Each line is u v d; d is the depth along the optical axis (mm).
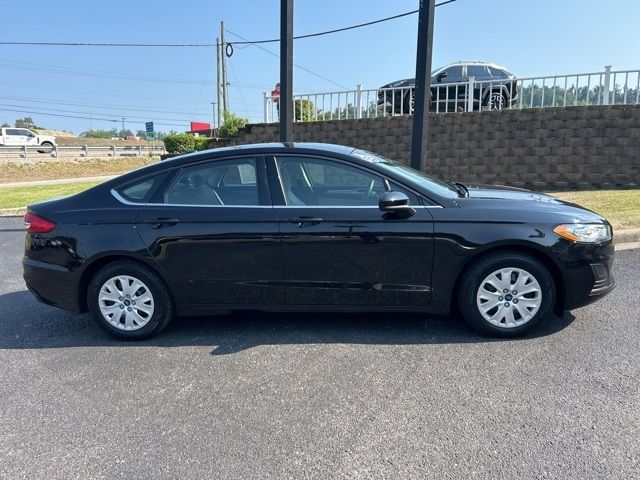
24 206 14141
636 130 10188
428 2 7453
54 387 3562
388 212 4008
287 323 4602
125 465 2686
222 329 4527
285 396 3312
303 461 2656
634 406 3041
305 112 14164
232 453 2748
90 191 4473
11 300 5688
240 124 17203
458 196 4234
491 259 3969
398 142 12234
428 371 3574
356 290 4113
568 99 10953
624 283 5316
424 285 4059
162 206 4277
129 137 80438
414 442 2773
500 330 4043
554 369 3533
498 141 11211
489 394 3236
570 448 2670
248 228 4102
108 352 4148
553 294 4008
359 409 3123
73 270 4316
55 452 2820
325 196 4199
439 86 11898
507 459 2604
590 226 4008
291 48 9086
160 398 3357
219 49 31344
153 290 4281
